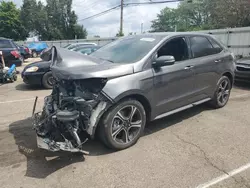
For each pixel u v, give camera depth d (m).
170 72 4.01
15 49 11.17
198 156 3.39
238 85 8.29
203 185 2.76
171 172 3.01
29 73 7.66
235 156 3.39
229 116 4.98
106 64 3.61
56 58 3.65
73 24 61.62
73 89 3.33
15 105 5.91
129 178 2.90
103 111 3.22
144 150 3.56
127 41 4.48
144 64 3.69
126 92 3.35
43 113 3.56
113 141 3.43
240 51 14.30
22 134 4.13
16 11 54.50
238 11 24.38
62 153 3.47
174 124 4.56
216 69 5.04
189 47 4.50
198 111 5.29
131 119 3.59
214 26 29.28
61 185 2.78
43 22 59.88
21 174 2.98
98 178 2.90
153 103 3.84
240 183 2.79
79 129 3.26
